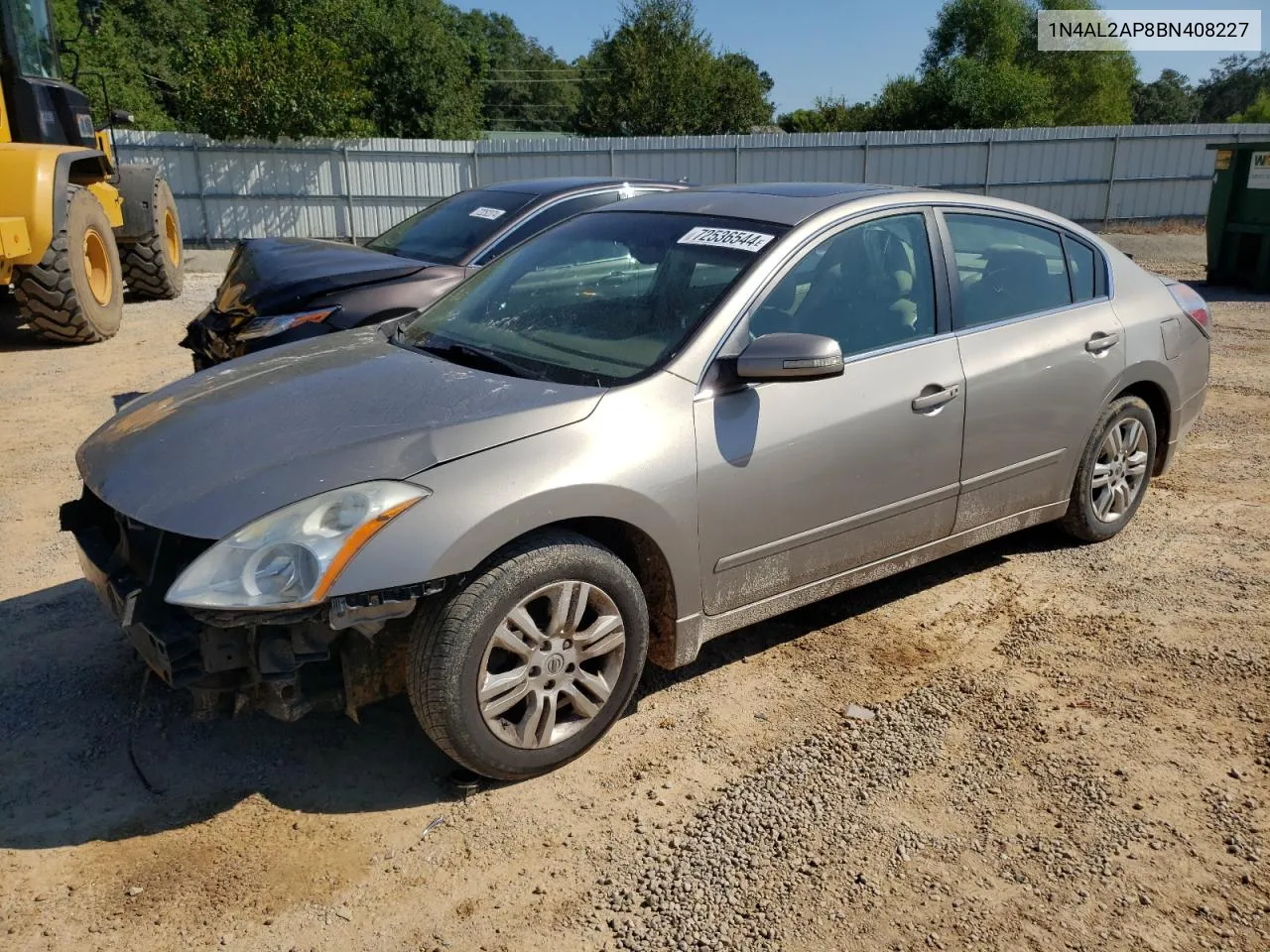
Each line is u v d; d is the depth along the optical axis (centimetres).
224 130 2033
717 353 321
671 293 345
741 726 330
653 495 299
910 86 3391
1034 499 427
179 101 2097
